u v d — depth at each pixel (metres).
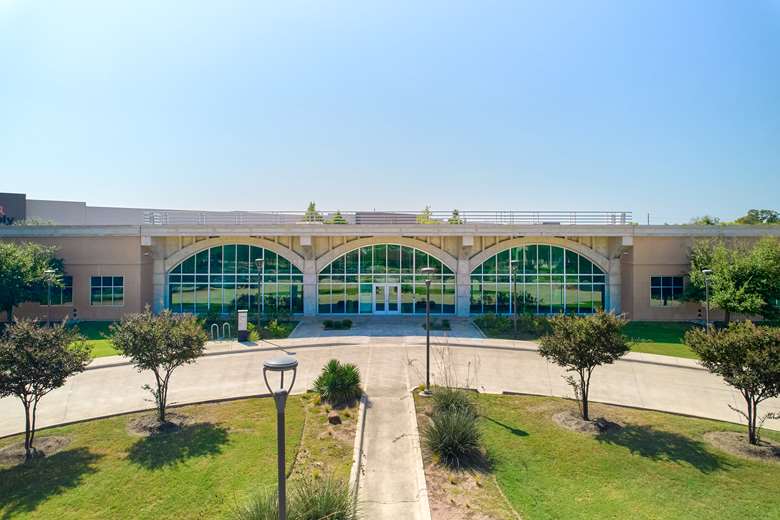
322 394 15.26
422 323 28.98
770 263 25.09
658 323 29.39
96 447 12.06
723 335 12.78
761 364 11.67
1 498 9.69
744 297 24.91
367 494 10.18
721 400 15.91
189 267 31.95
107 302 30.41
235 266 32.03
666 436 13.00
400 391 16.14
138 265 30.36
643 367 19.33
